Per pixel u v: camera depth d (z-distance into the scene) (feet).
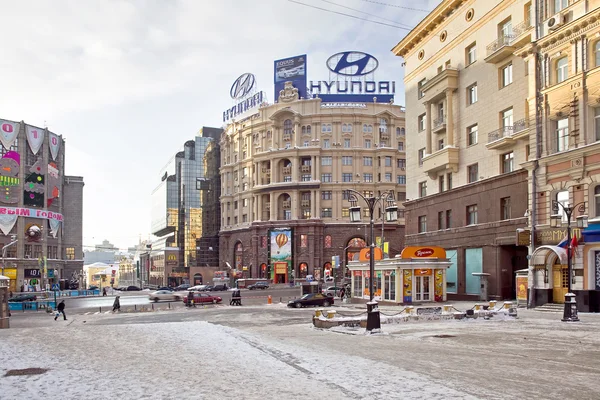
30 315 154.10
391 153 349.20
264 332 75.41
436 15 166.09
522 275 118.52
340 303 160.86
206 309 157.28
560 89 110.93
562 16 111.14
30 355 50.47
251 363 45.24
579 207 105.29
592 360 46.68
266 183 363.15
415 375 39.34
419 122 181.06
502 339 61.67
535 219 116.16
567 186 108.47
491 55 135.64
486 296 136.36
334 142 348.79
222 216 398.21
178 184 481.87
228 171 395.75
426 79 176.65
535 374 40.29
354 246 343.26
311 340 63.21
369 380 37.60
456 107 157.38
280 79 368.48
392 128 353.92
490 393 33.99
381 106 354.74
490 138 140.05
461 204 151.94
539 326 76.18
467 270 148.87
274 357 48.42
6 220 280.92
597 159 101.81
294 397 33.06
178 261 465.06
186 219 467.93
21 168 289.33
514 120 132.36
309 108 352.28
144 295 279.49
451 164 155.43
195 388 35.83
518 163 130.00
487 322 83.76
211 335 66.23
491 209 138.10
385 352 51.75
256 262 355.36
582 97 105.19
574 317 82.23
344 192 346.95
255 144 373.61
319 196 345.10
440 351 52.42
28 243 290.76
